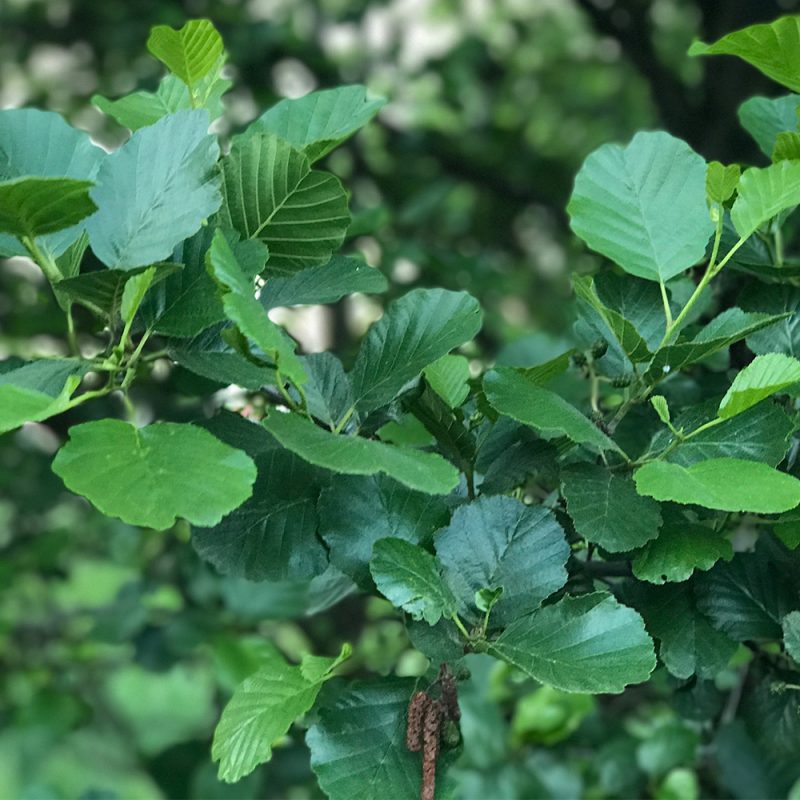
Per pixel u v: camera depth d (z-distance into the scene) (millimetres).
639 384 722
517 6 3098
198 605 1512
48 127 707
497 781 1239
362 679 687
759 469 637
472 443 732
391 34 2688
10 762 1746
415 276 1683
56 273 679
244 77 2174
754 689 837
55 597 2074
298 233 691
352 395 697
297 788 1420
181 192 645
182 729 1844
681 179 742
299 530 721
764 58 756
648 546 692
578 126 3162
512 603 670
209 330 684
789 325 792
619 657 629
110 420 596
